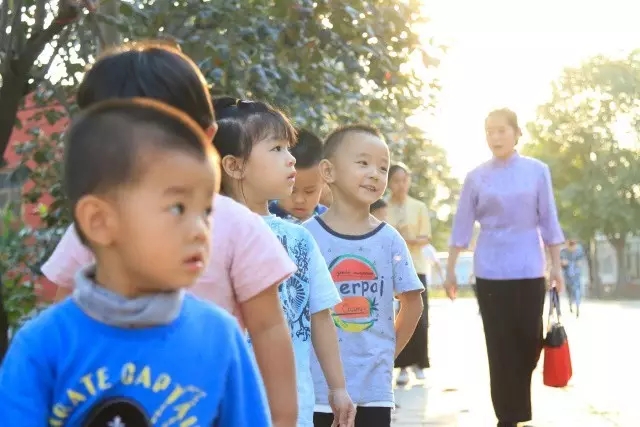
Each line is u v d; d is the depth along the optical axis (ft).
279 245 9.61
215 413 6.98
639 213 182.09
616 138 185.88
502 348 25.50
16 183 37.01
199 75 9.37
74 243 9.96
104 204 6.53
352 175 16.63
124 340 6.71
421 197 59.98
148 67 9.14
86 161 6.56
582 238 187.62
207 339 6.95
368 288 16.67
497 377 25.61
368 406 16.48
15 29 28.22
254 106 12.30
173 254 6.53
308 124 33.32
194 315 6.98
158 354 6.75
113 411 6.63
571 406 31.40
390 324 16.80
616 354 49.24
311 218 17.04
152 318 6.72
